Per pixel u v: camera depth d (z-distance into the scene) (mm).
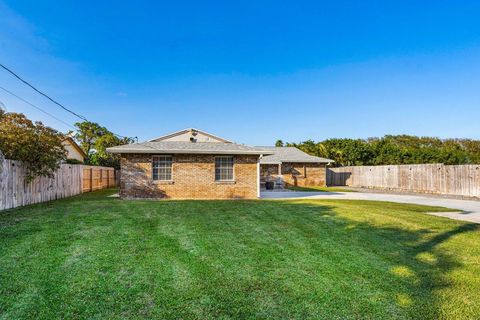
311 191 22391
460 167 19016
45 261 4750
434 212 11070
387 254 5484
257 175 16312
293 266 4793
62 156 13734
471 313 3387
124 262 4797
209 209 10508
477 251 5742
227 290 3867
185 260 4957
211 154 15930
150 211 9898
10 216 8711
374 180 27406
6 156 11086
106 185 26203
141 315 3203
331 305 3523
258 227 7523
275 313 3311
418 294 3854
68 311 3242
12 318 3066
